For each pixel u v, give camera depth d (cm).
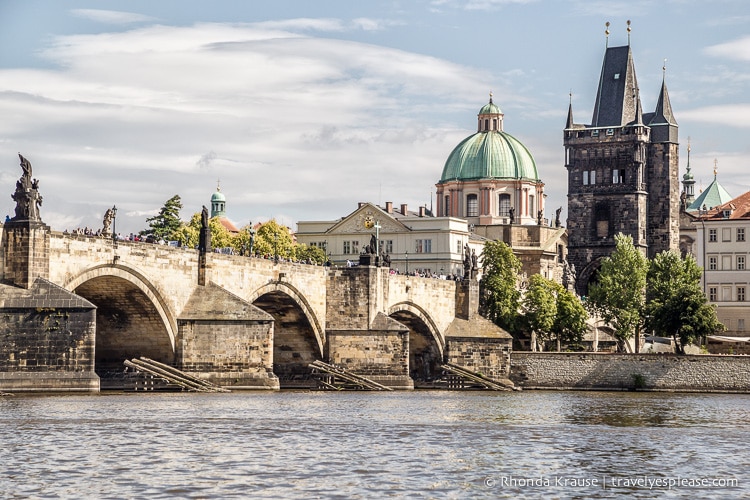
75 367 16062
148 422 13812
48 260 16300
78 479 10175
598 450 12850
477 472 11044
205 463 11069
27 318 15988
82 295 18600
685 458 12388
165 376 18675
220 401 17038
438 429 14388
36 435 12388
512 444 13150
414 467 11156
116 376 18975
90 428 13062
